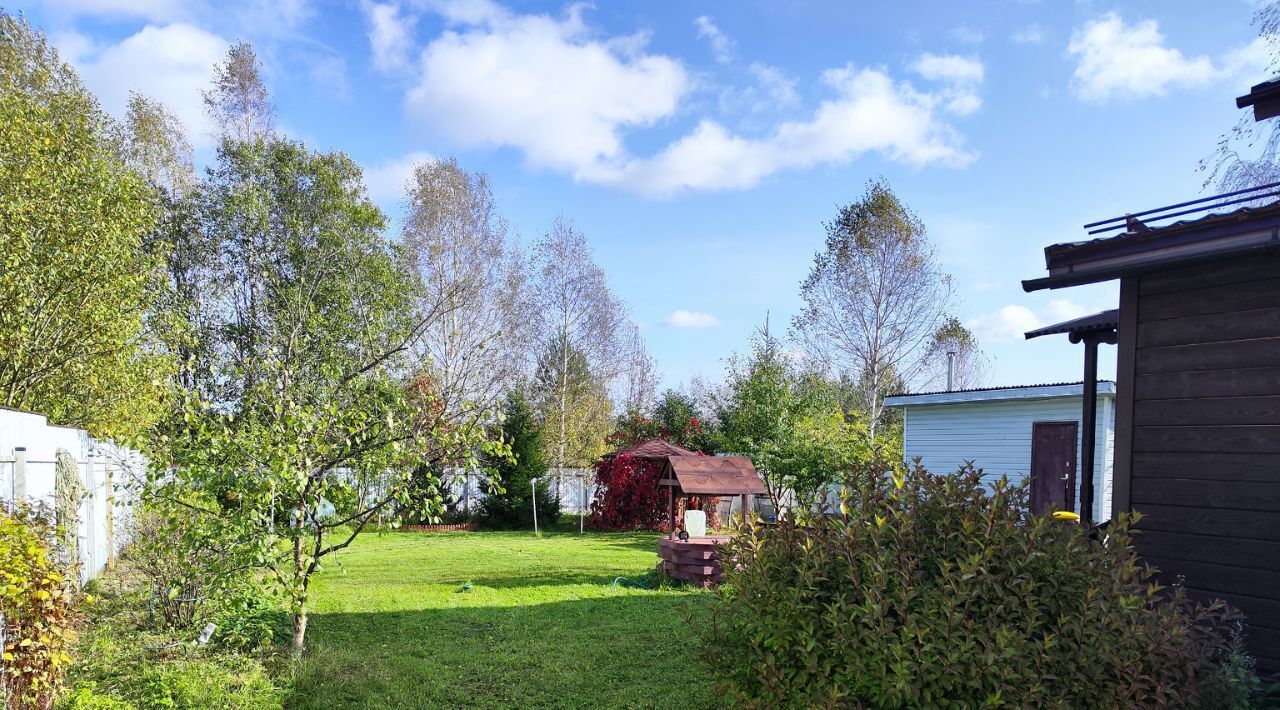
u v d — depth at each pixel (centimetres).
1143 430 451
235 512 589
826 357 2612
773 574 373
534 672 606
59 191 1195
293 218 2323
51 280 1169
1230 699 345
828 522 387
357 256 2314
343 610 848
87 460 942
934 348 2797
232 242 2364
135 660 559
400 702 532
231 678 535
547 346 2739
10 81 1491
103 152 1387
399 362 1145
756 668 366
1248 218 382
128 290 1278
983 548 336
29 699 409
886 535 362
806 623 346
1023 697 296
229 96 2514
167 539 632
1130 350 459
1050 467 1391
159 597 677
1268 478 398
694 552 1047
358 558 1348
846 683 332
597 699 541
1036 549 333
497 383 2388
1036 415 1422
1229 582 409
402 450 633
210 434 596
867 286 2530
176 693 500
